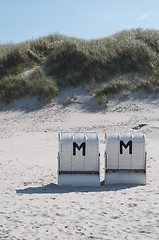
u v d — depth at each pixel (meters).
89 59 28.25
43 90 26.38
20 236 7.46
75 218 8.37
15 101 26.39
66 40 31.78
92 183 11.40
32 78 28.02
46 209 8.98
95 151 11.49
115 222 8.11
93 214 8.60
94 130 20.88
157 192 10.30
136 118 22.36
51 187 11.20
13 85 27.20
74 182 11.42
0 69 30.12
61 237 7.40
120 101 24.59
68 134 11.69
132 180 11.52
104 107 24.22
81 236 7.43
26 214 8.65
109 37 32.50
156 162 14.12
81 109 24.41
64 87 26.70
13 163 14.34
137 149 11.53
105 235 7.46
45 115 24.23
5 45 34.12
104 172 12.34
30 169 13.42
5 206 9.25
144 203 9.27
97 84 26.64
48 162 14.48
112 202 9.46
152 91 24.86
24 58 30.58
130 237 7.36
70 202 9.56
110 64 27.72
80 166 11.49
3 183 11.59
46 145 17.81
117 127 21.06
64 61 29.02
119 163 11.59
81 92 26.11
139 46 28.59
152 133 19.27
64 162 11.48
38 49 31.81
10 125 23.27
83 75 27.34
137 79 26.12
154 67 27.14
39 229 7.79
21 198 9.97
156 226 7.86
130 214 8.54
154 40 30.47
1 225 8.01
